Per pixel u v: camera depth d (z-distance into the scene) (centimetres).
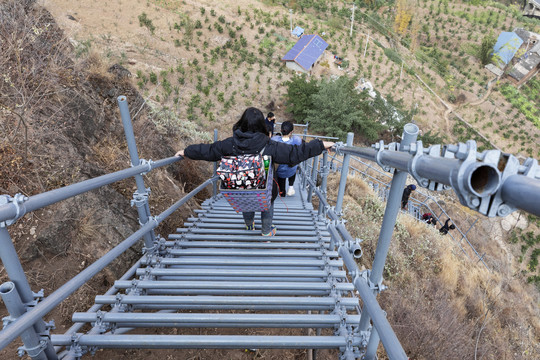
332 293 257
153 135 647
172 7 4138
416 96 4978
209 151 274
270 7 5334
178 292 253
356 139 3020
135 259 361
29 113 375
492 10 9219
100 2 3681
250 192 275
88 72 560
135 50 3241
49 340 147
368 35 5938
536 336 874
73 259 318
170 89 2916
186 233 366
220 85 3278
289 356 339
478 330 654
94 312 214
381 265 148
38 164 351
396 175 128
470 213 2244
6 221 116
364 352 186
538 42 7394
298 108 2969
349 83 3073
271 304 238
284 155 268
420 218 1532
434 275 793
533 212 55
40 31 447
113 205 390
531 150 5053
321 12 6359
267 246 335
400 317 527
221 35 3991
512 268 1948
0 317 261
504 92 6378
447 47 7656
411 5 8612
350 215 834
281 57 4075
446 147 78
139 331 309
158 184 519
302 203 611
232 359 316
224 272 270
